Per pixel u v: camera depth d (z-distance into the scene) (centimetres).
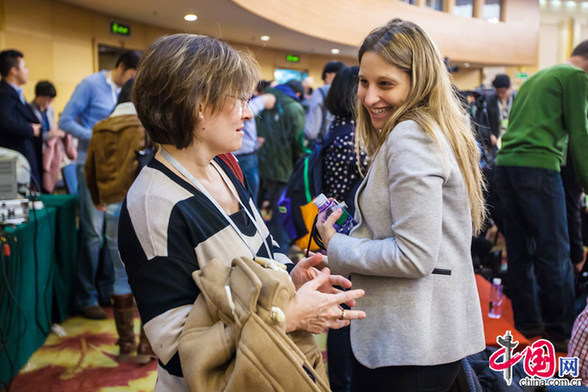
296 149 456
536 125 268
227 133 97
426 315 118
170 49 93
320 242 144
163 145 99
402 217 112
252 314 83
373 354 120
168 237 91
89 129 326
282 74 1159
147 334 91
